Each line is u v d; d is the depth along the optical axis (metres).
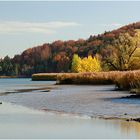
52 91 51.16
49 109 26.70
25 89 60.09
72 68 132.50
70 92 47.66
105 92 45.41
